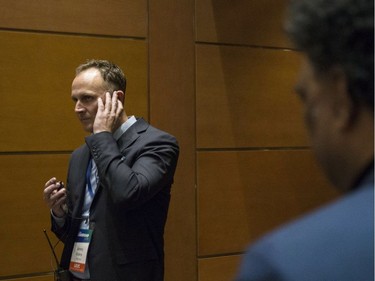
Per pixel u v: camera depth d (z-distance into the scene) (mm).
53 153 3744
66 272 2391
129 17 3994
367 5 609
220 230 4336
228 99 4367
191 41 4223
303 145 4691
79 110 2504
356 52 610
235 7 4402
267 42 4543
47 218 3723
